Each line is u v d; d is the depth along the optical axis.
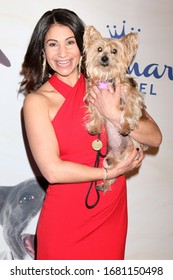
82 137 2.23
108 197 2.30
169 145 3.71
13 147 3.29
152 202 3.73
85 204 2.25
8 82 3.22
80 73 2.40
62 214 2.25
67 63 2.28
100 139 2.32
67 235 2.25
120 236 2.37
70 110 2.22
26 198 3.36
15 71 3.22
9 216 3.33
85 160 2.26
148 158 3.68
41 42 2.35
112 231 2.34
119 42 2.45
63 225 2.25
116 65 2.42
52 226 2.27
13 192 3.32
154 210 3.74
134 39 2.48
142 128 2.34
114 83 2.45
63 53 2.25
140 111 2.39
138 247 3.75
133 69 3.50
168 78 3.63
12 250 3.35
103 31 3.39
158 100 3.61
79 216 2.25
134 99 2.39
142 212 3.71
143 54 3.52
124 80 2.49
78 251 2.27
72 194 2.25
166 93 3.63
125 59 2.47
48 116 2.17
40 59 2.44
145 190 3.70
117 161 2.38
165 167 3.72
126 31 3.45
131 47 2.48
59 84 2.28
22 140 3.30
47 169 2.12
